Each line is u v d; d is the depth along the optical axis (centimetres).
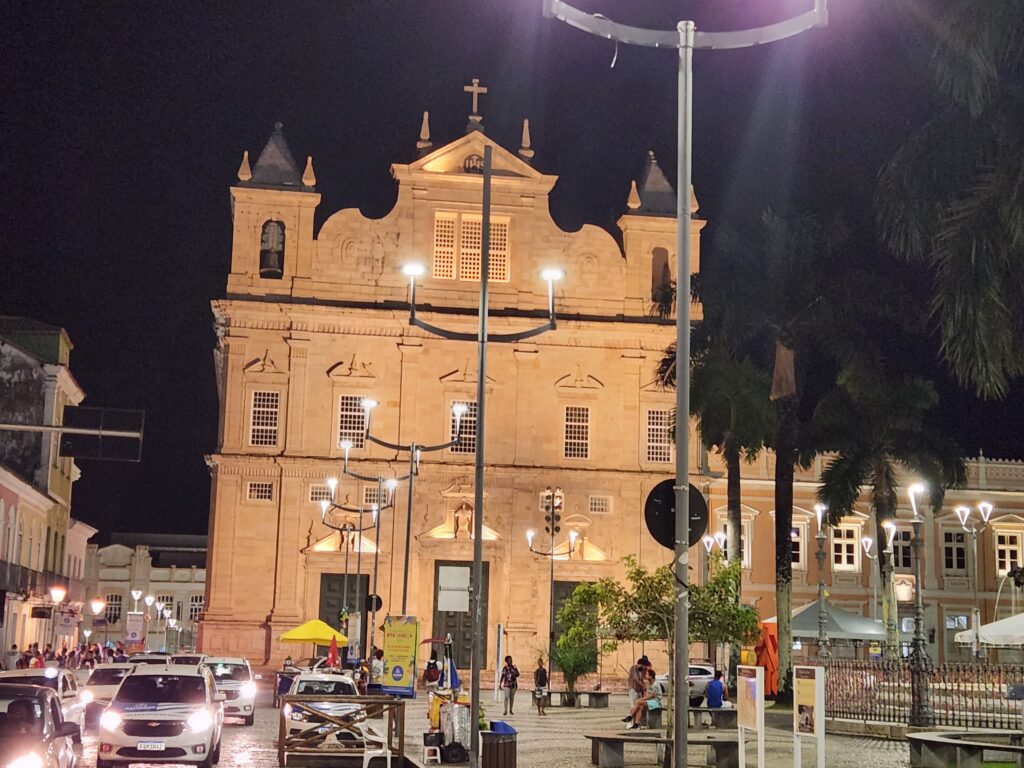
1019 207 2131
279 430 6606
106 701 3475
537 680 4572
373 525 6569
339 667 5041
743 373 4700
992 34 2170
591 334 6869
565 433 6838
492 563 6638
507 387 6806
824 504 5234
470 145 6906
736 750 2512
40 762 1755
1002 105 2219
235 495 6519
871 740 3056
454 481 6662
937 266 2259
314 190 6800
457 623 6606
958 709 3094
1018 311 2186
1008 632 3344
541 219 6962
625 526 6775
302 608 6481
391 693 3606
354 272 6769
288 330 6675
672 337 6912
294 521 6525
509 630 6562
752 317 4634
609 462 6825
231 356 6612
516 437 6769
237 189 6700
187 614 13488
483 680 6384
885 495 5516
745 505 7231
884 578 5472
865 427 5022
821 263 4588
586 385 6856
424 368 6769
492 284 6862
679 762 1641
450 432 6719
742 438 4772
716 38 1845
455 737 2612
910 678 3259
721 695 3609
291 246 6731
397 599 6538
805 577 7275
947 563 7494
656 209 7100
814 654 4906
